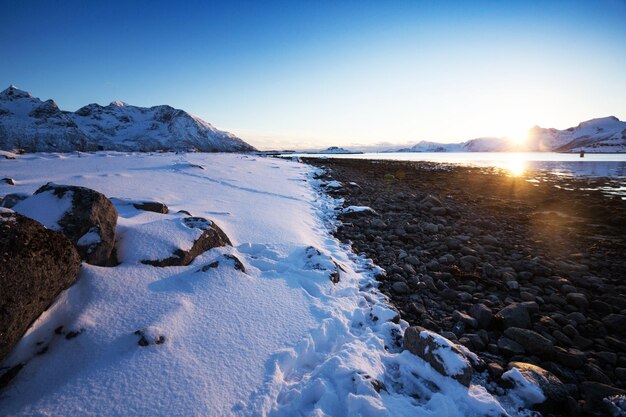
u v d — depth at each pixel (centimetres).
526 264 709
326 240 768
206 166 1858
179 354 285
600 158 8519
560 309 527
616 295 580
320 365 311
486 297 551
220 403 249
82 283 331
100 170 1402
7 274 232
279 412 255
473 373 344
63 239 300
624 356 402
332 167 3416
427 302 513
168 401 243
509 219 1256
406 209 1301
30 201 398
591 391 325
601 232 1077
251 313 364
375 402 263
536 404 301
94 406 232
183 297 359
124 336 293
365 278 581
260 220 766
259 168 2202
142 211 614
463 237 902
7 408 224
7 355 244
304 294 434
